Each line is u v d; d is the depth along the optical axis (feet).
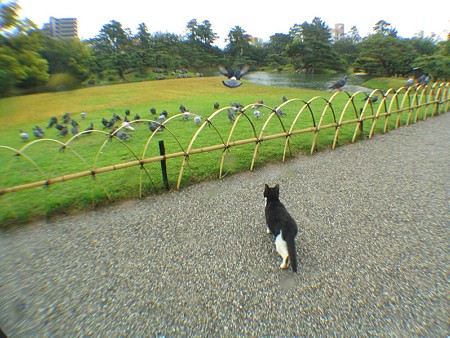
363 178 23.97
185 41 225.97
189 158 28.07
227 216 18.75
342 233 16.56
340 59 192.44
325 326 10.85
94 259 15.12
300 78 163.22
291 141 32.55
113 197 21.30
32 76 61.52
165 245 16.02
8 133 44.96
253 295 12.38
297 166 26.96
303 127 39.52
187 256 15.05
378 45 150.10
